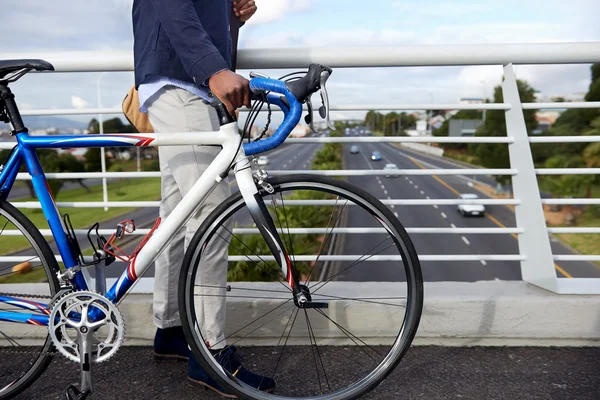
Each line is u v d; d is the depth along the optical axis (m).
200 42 1.45
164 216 1.74
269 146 1.51
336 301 2.03
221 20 1.63
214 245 1.62
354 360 1.93
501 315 2.02
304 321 2.04
